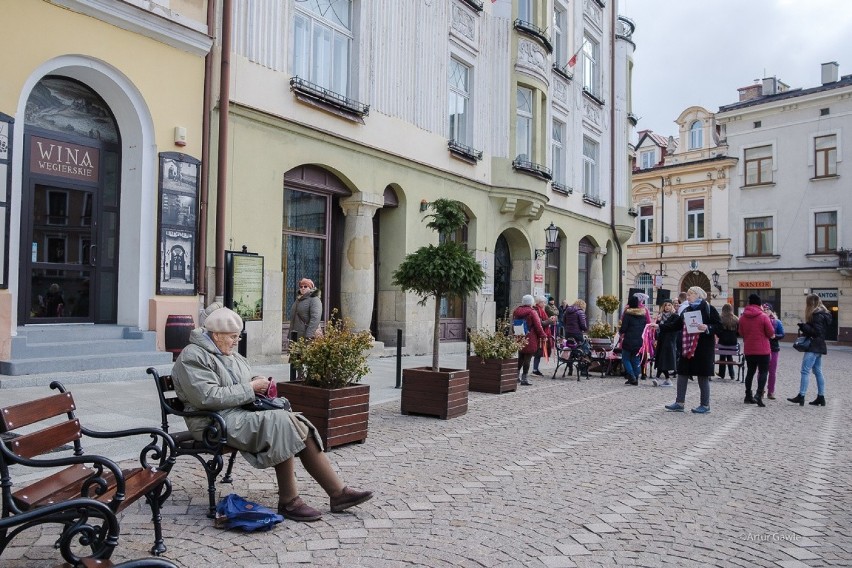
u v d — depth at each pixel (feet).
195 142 37.52
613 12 93.56
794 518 16.46
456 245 30.63
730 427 28.94
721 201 129.49
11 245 29.81
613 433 26.58
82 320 34.65
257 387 15.39
